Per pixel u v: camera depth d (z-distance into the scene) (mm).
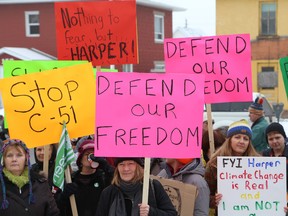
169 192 4719
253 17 26125
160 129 4449
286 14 25750
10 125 5094
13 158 4363
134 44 6742
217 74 5980
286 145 6102
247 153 4957
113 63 6785
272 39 26094
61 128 5160
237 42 5941
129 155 4387
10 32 28219
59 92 5172
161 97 4465
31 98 5125
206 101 5984
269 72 26266
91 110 5215
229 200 4727
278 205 4695
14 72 5801
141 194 4316
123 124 4430
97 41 6766
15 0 27656
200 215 4629
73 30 6789
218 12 26562
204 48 6004
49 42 27562
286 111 25703
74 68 5199
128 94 4449
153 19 29422
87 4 6742
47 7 27469
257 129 8320
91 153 5094
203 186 4684
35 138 5125
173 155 4441
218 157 4723
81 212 5055
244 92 5945
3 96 5086
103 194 4379
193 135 4465
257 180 4703
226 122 7270
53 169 5609
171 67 6078
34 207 4391
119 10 6715
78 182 5148
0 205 4316
